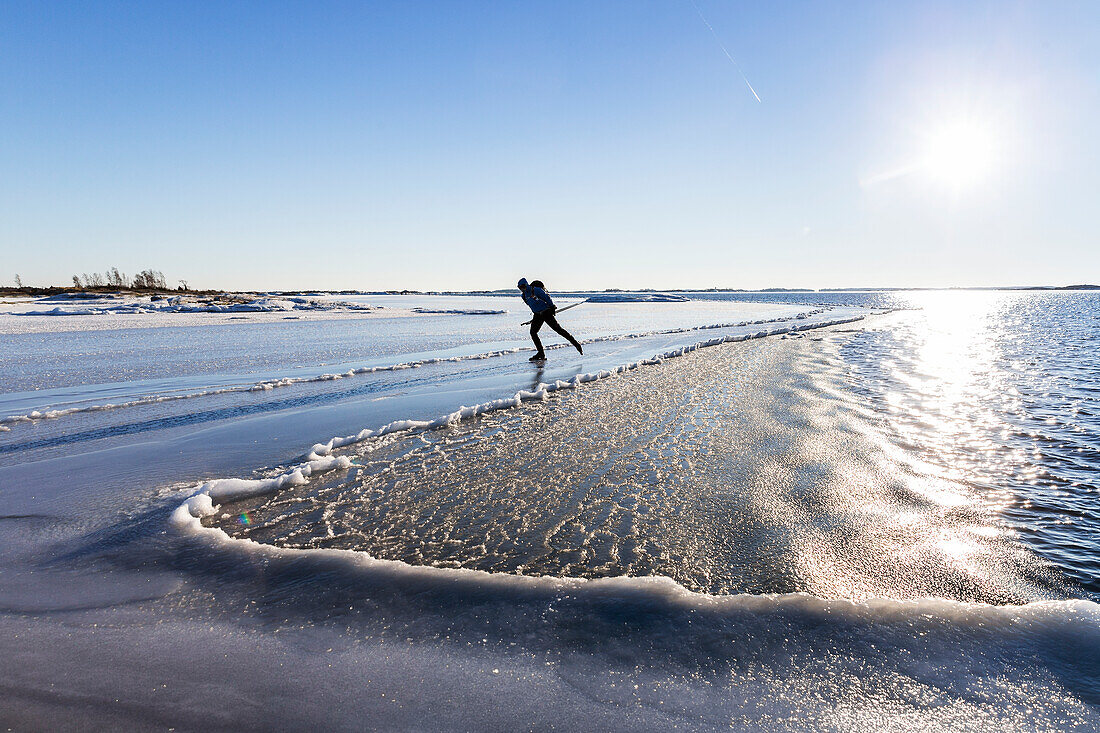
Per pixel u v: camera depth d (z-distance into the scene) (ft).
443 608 6.28
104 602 6.64
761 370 26.00
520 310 134.92
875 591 6.63
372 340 50.60
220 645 5.71
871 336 50.14
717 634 5.62
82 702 4.84
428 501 9.94
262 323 84.28
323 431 15.65
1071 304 206.59
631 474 11.21
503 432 14.96
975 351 37.37
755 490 10.15
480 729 4.44
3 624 6.16
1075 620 5.67
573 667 5.18
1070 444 13.37
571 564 7.42
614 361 30.60
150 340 52.80
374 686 5.00
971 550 7.68
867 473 11.11
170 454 13.57
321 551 7.83
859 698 4.69
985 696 4.67
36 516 9.55
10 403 21.29
